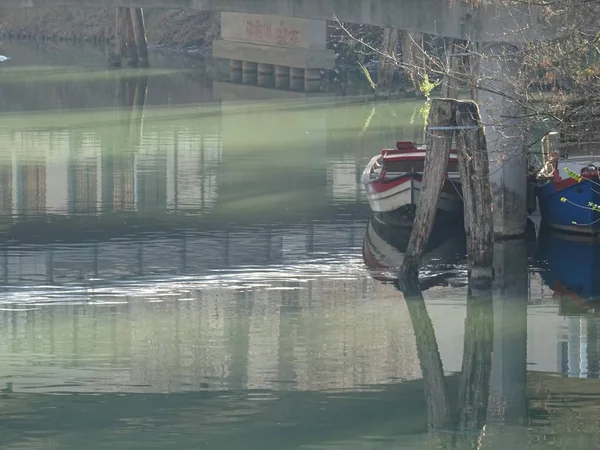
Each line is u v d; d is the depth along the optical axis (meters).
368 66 81.12
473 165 29.05
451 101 28.72
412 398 21.98
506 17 31.30
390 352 24.41
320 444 19.77
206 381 22.52
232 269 30.12
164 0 47.69
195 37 101.19
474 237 29.41
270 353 24.20
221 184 40.53
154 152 47.31
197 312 26.72
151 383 22.42
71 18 117.12
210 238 33.00
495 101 31.16
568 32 27.77
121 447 19.61
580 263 31.22
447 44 64.31
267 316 26.52
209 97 68.75
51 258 30.92
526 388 22.62
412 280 29.48
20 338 24.95
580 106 27.28
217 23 98.50
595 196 33.62
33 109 61.91
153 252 31.56
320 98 68.25
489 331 25.80
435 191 29.22
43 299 27.59
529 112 29.62
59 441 19.94
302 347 24.56
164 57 94.81
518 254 32.19
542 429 20.62
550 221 34.78
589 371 23.56
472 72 31.44
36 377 22.77
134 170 43.12
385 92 66.75
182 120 57.38
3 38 118.31
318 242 32.91
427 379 22.91
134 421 20.59
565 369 23.69
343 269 30.34
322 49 75.19
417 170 36.38
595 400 22.05
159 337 25.09
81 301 27.48
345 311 27.02
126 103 65.12
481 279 29.52
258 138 51.12
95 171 42.91
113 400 21.62
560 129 27.72
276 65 77.19
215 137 51.44
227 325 25.88
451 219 35.25
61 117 58.59
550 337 25.44
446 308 27.36
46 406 21.38
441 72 30.52
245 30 80.75
